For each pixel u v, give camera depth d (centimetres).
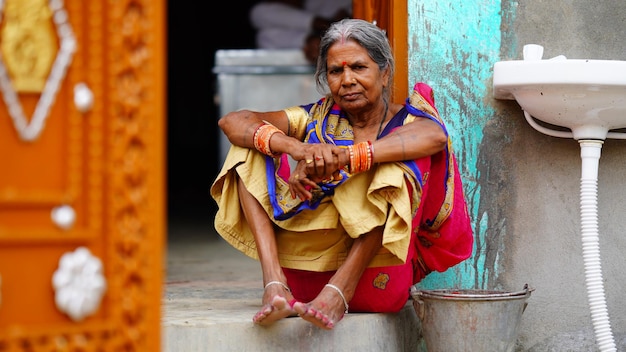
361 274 341
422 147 334
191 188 1119
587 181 379
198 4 1136
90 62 233
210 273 525
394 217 333
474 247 406
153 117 238
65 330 231
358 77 346
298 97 688
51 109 230
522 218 407
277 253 348
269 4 761
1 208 224
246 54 688
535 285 408
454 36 404
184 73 1148
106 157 236
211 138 1148
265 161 352
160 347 242
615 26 408
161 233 241
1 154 224
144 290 240
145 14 237
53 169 231
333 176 335
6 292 224
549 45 406
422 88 364
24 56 225
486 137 405
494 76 387
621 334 407
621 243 407
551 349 407
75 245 233
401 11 401
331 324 327
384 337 357
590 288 376
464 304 343
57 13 229
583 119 374
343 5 750
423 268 383
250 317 337
